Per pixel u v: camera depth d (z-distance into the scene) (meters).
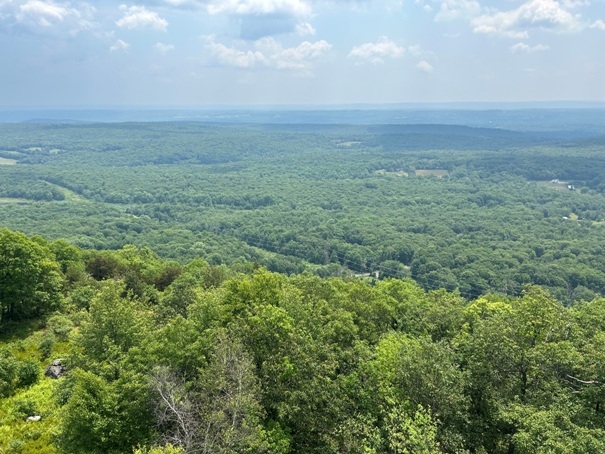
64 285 56.38
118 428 21.92
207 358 27.00
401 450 20.31
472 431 24.75
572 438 19.94
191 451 20.22
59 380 32.28
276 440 22.86
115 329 27.58
